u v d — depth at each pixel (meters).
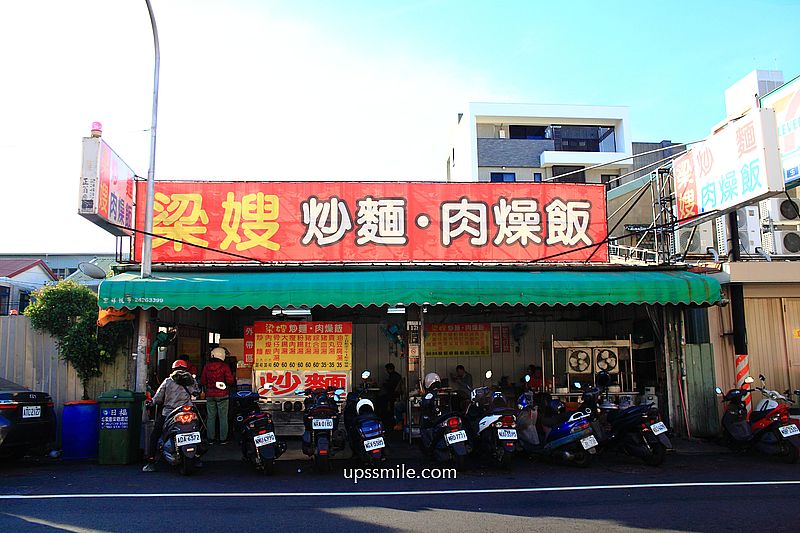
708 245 13.49
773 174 9.02
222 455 10.07
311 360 11.32
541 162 35.91
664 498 6.95
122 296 9.70
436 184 12.21
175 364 9.21
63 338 10.78
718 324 11.98
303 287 10.07
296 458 9.84
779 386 11.95
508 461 8.77
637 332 13.26
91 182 9.52
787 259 12.45
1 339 10.89
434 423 9.27
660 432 8.93
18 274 27.03
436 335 14.70
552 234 12.29
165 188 11.87
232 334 15.44
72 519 6.09
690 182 11.30
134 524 5.91
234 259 11.80
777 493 7.18
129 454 9.44
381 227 12.02
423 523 5.94
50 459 9.87
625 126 37.72
